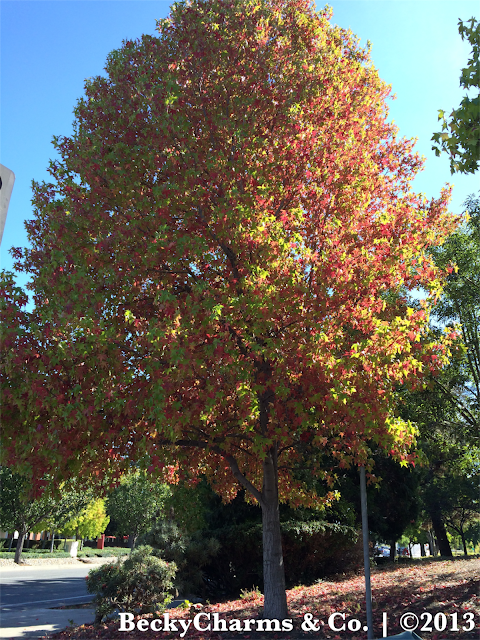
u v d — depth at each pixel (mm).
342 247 8445
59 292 7535
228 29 10172
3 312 7504
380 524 20625
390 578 13680
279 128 9969
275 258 7914
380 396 7871
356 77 11078
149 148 9070
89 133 9469
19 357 7176
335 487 19344
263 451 8070
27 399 7438
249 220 8211
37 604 16500
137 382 7879
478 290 14656
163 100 8984
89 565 43438
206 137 9984
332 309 8062
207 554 15062
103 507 52531
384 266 8109
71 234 8680
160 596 11703
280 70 10398
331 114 10070
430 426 16344
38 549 51562
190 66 10148
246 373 7527
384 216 8562
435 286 8883
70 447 7559
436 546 59500
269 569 9562
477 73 6602
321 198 9453
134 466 8914
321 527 15875
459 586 10016
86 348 7203
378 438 7797
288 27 10930
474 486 30719
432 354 7852
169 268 9469
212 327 7660
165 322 7203
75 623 12406
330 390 7219
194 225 8867
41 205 9719
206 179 9414
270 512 9930
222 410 9094
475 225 15156
